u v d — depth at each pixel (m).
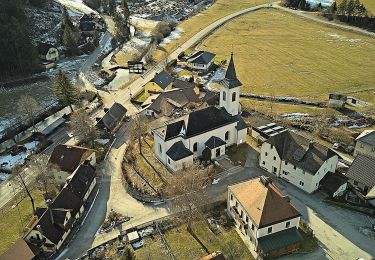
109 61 181.62
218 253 64.75
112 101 138.88
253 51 185.88
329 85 148.38
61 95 129.12
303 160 86.50
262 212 70.50
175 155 92.06
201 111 96.88
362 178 87.25
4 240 78.69
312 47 191.25
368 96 138.50
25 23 187.62
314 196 86.19
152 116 122.44
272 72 161.38
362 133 104.25
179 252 72.38
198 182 82.06
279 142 90.75
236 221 78.31
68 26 185.25
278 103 133.00
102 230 79.81
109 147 108.44
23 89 152.62
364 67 166.00
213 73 160.00
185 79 151.00
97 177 96.31
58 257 73.62
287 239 71.38
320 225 78.38
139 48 195.88
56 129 119.88
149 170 95.50
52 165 94.62
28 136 119.31
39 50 173.62
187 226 78.38
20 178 89.56
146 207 85.25
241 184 78.94
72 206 81.69
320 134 110.38
